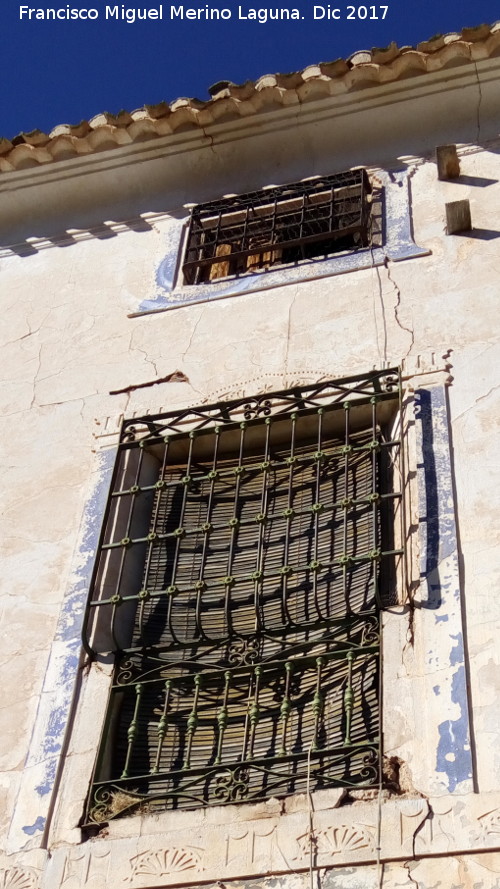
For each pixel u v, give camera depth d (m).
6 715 6.32
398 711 5.76
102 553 6.89
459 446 6.78
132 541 6.82
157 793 5.86
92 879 5.50
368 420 7.21
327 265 8.29
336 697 6.07
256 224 8.96
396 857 5.21
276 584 6.65
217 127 9.25
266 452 7.11
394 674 5.91
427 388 7.17
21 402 8.05
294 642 6.28
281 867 5.31
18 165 9.50
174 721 6.25
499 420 6.85
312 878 5.25
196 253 8.84
